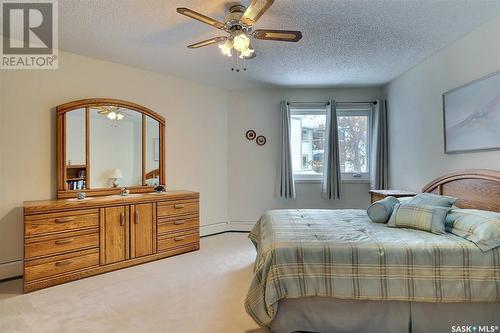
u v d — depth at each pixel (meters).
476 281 1.75
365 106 4.59
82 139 3.28
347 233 2.12
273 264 1.83
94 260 2.88
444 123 2.97
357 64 3.53
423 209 2.25
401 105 3.95
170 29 2.66
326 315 1.85
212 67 3.72
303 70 3.78
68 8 2.30
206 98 4.55
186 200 3.68
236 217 4.84
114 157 3.54
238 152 4.81
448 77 2.95
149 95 3.90
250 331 1.92
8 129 2.85
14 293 2.49
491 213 2.03
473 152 2.59
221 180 4.76
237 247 3.90
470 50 2.64
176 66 3.70
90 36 2.81
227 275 2.88
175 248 3.54
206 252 3.67
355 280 1.79
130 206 3.16
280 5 2.22
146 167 3.84
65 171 3.13
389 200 2.66
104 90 3.49
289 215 2.82
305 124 4.80
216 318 2.07
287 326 1.85
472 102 2.57
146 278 2.81
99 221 2.93
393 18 2.41
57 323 2.00
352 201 4.66
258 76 4.07
